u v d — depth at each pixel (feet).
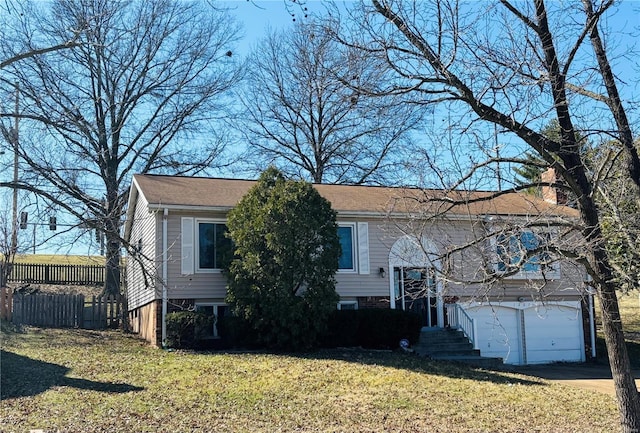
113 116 91.40
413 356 63.16
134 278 79.00
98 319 79.00
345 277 70.85
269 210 60.59
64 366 51.29
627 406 31.55
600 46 32.09
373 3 30.55
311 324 61.36
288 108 119.65
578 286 33.99
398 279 72.79
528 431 37.19
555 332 76.95
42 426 33.76
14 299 74.74
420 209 38.42
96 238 43.62
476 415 40.45
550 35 31.17
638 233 32.12
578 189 31.55
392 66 30.99
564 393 49.90
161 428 34.45
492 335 73.61
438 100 31.27
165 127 104.99
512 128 30.66
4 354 55.31
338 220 71.51
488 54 30.53
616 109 31.78
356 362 56.65
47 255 137.69
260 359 56.24
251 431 34.68
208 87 107.86
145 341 68.03
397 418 38.83
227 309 66.64
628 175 32.17
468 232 66.64
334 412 39.68
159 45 100.01
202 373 49.80
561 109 31.71
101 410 37.70
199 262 65.98
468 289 71.92
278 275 60.23
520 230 30.68
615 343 31.99
